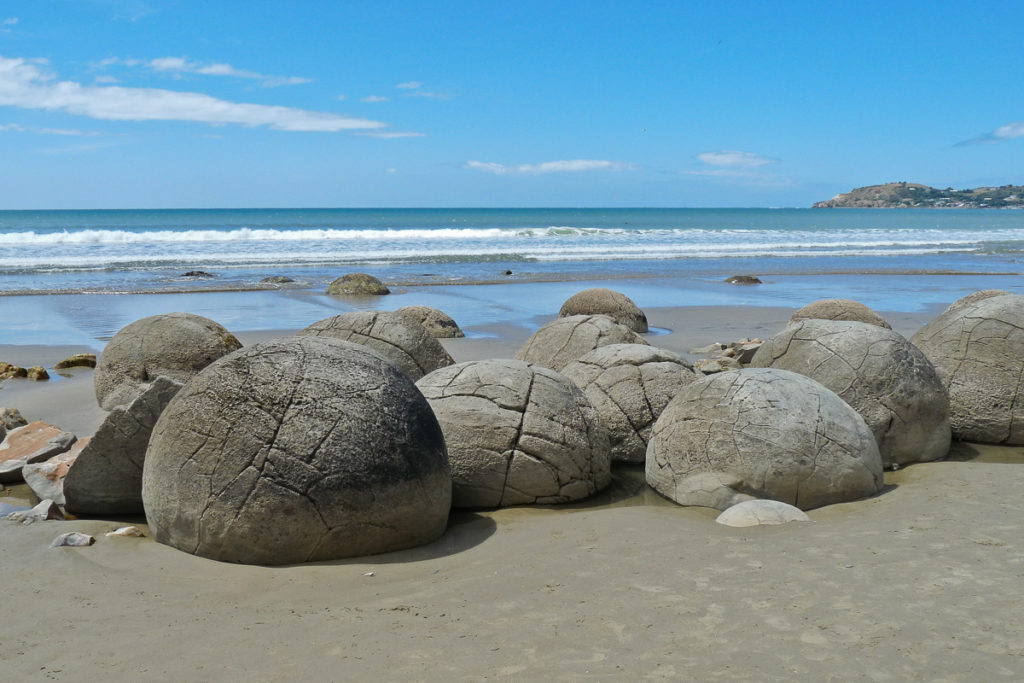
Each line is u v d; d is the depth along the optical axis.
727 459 6.33
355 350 5.64
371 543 5.20
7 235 43.41
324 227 72.25
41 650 3.96
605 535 5.47
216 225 72.62
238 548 5.05
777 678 3.52
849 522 5.57
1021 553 4.82
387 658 3.80
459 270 31.20
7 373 12.20
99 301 21.41
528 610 4.29
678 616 4.14
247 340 15.29
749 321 18.61
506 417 6.59
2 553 5.27
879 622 3.99
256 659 3.82
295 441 5.07
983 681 3.45
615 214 131.25
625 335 10.12
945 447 7.75
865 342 7.79
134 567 5.01
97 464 6.29
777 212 156.62
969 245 48.44
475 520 6.11
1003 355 8.42
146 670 3.74
